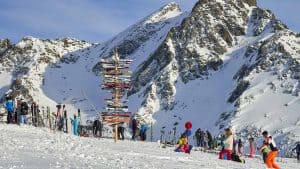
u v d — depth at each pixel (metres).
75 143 24.36
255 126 135.00
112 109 34.28
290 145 111.06
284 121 133.62
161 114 177.50
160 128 167.12
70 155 17.00
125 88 34.53
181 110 176.88
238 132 135.38
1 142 20.19
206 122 161.50
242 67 186.12
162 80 195.38
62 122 45.62
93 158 16.77
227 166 21.61
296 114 136.50
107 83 34.22
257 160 37.66
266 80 164.50
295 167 31.58
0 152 16.05
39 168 12.60
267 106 147.88
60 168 12.92
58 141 24.28
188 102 181.00
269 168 25.08
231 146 28.92
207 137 55.91
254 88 160.75
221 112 164.00
